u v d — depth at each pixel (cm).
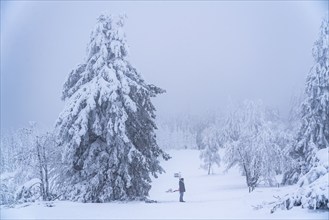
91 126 2009
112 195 1973
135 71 2255
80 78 2175
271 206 1387
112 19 2198
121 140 1978
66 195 1983
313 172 1373
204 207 1616
